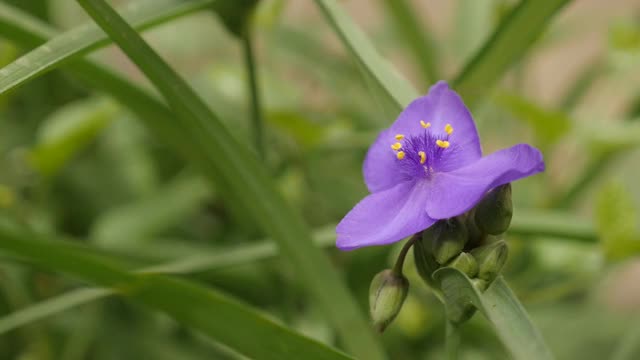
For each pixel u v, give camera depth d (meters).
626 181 0.61
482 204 0.36
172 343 0.55
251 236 0.47
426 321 0.52
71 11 0.68
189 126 0.40
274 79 0.54
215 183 0.45
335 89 0.63
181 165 0.65
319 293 0.41
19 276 0.51
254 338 0.38
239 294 0.53
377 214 0.36
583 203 0.62
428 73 0.53
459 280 0.36
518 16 0.41
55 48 0.38
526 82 0.64
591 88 0.70
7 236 0.39
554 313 0.56
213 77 0.55
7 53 0.51
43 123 0.62
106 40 0.38
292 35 0.65
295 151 0.55
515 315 0.36
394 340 0.53
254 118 0.45
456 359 0.37
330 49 0.66
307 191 0.57
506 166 0.34
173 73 0.39
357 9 0.94
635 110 0.58
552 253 0.49
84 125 0.48
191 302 0.38
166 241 0.62
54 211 0.59
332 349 0.37
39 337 0.52
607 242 0.44
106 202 0.61
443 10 0.92
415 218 0.35
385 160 0.37
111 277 0.38
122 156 0.61
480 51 0.42
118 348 0.54
